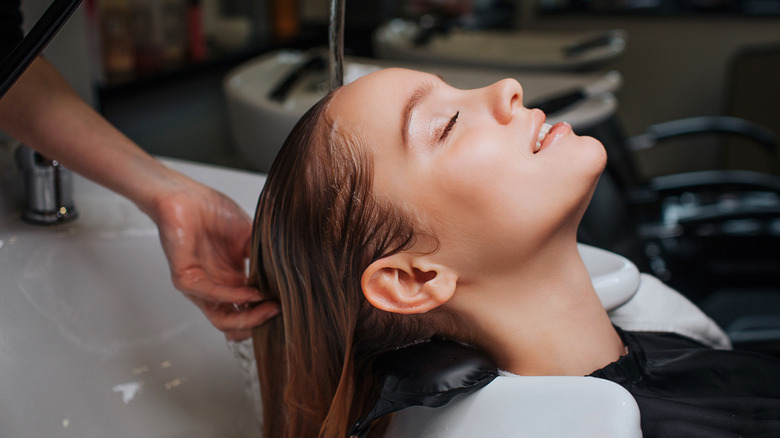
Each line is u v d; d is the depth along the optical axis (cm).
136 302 77
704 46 252
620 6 262
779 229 127
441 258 54
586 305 59
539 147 57
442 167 52
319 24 216
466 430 48
